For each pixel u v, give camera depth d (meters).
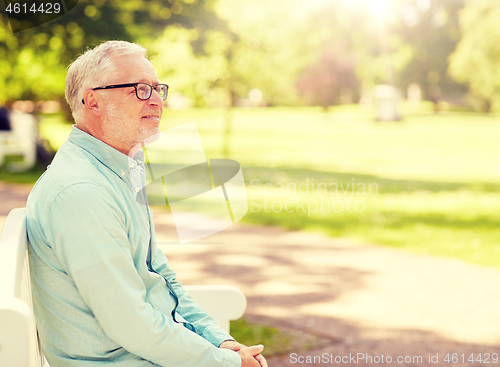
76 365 1.53
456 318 4.45
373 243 7.21
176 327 1.57
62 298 1.52
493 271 5.86
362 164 16.17
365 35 42.84
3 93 18.36
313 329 4.15
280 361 3.52
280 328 4.15
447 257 6.47
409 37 50.00
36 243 1.54
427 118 40.47
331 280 5.52
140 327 1.49
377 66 47.09
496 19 40.06
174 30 15.47
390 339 3.98
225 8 16.06
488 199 10.70
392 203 10.30
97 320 1.52
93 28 12.34
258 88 21.19
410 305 4.77
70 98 1.76
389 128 30.88
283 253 6.61
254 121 35.41
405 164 16.25
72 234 1.45
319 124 33.91
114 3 12.66
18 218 1.54
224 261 6.16
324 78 42.97
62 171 1.54
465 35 43.22
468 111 52.06
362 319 4.40
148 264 1.84
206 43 15.96
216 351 1.63
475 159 17.59
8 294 1.13
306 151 19.67
